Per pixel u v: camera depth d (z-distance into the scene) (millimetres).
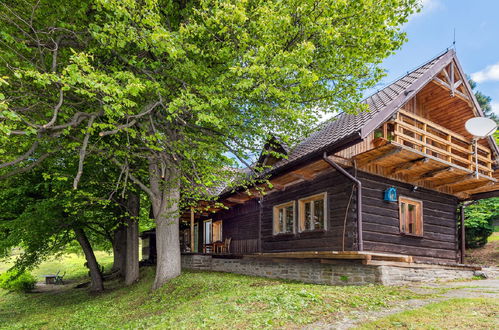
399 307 5539
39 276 26766
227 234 16625
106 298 12500
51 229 13977
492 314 4789
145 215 20297
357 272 8281
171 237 10852
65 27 7305
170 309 7570
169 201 10602
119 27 6340
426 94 11242
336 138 8984
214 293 8234
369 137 9977
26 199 13508
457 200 12305
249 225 14656
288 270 10656
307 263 9922
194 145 8547
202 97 7562
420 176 10406
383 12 8180
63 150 8672
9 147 8039
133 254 14852
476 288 7125
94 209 14516
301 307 5660
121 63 8062
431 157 8875
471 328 4262
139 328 6387
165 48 6266
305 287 7430
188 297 8555
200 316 5836
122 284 16094
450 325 4406
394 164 9703
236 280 10055
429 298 6137
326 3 7199
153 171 10406
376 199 9688
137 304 9516
